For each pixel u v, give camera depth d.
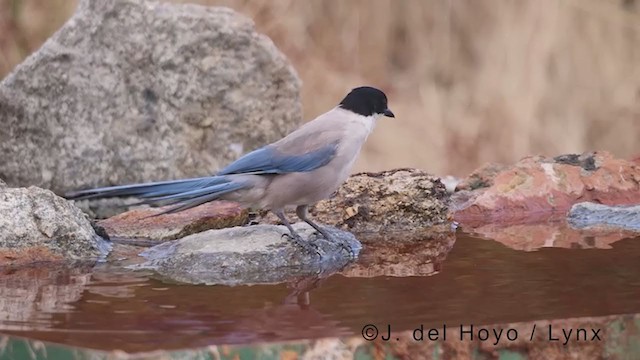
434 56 20.03
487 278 8.40
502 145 18.39
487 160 18.36
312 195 10.12
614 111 18.83
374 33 20.12
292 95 12.99
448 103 19.14
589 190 12.09
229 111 12.71
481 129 18.52
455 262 9.23
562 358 6.79
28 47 17.02
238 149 12.78
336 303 7.58
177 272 9.07
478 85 19.05
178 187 10.02
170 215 10.85
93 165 12.36
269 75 12.85
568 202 11.95
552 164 12.27
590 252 9.56
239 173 10.02
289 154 10.00
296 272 9.10
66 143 12.31
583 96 18.80
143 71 12.53
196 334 6.59
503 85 18.72
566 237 10.48
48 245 9.58
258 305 7.57
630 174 12.29
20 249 9.47
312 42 19.72
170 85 12.54
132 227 10.66
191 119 12.59
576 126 18.45
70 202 10.06
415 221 11.27
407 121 18.84
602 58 18.95
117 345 6.30
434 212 11.35
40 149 12.30
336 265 9.37
